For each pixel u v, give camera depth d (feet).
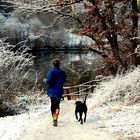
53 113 38.63
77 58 165.58
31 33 178.70
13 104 58.90
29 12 80.74
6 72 59.16
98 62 84.58
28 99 61.46
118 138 31.71
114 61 68.74
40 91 71.10
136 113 40.37
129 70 64.03
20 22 190.90
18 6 75.97
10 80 59.41
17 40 190.60
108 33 67.97
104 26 68.08
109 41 69.31
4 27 191.52
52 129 36.96
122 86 52.70
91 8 66.28
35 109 57.52
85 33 68.69
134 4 68.49
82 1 69.82
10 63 59.47
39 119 43.55
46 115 46.70
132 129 33.88
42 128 37.63
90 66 97.45
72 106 57.26
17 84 60.95
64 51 195.00
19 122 42.14
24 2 75.56
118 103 50.06
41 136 34.42
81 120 38.93
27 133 35.96
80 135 33.63
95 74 83.97
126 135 32.45
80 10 76.28
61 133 35.06
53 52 193.88
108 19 67.26
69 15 76.33
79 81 94.17
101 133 33.81
